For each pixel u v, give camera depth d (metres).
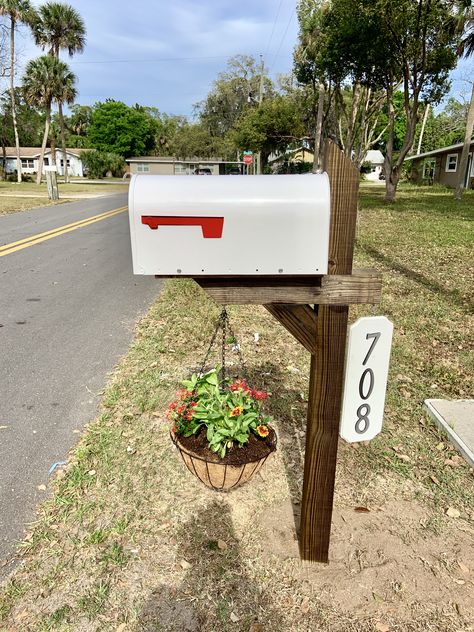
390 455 2.83
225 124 44.12
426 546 2.20
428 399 3.39
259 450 2.33
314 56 22.34
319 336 1.74
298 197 1.47
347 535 2.24
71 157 52.72
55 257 8.06
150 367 3.83
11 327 4.75
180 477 2.57
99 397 3.37
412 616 1.86
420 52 15.28
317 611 1.86
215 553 2.11
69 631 1.74
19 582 1.92
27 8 30.12
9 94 35.53
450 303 5.66
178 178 1.51
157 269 1.54
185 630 1.76
